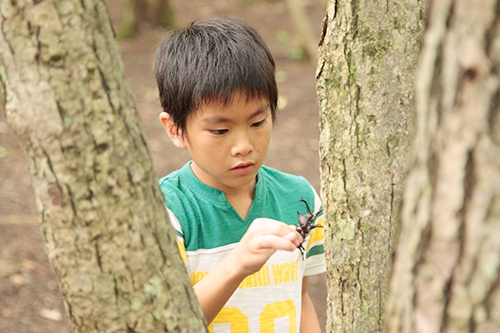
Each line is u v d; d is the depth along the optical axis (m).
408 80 1.41
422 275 0.76
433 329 0.75
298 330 1.85
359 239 1.44
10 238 4.46
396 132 1.41
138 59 9.52
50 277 4.12
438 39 0.72
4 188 5.25
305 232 1.66
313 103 7.83
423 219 0.76
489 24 0.68
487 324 0.72
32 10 0.90
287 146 6.69
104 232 0.95
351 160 1.44
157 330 0.99
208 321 1.46
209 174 1.68
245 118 1.62
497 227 0.71
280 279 1.82
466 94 0.70
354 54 1.42
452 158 0.72
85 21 0.91
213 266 1.76
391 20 1.40
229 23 1.80
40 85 0.92
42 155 0.94
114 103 0.94
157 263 0.98
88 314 0.99
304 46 9.51
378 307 1.44
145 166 0.97
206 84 1.60
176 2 13.34
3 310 3.69
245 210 1.83
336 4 1.44
